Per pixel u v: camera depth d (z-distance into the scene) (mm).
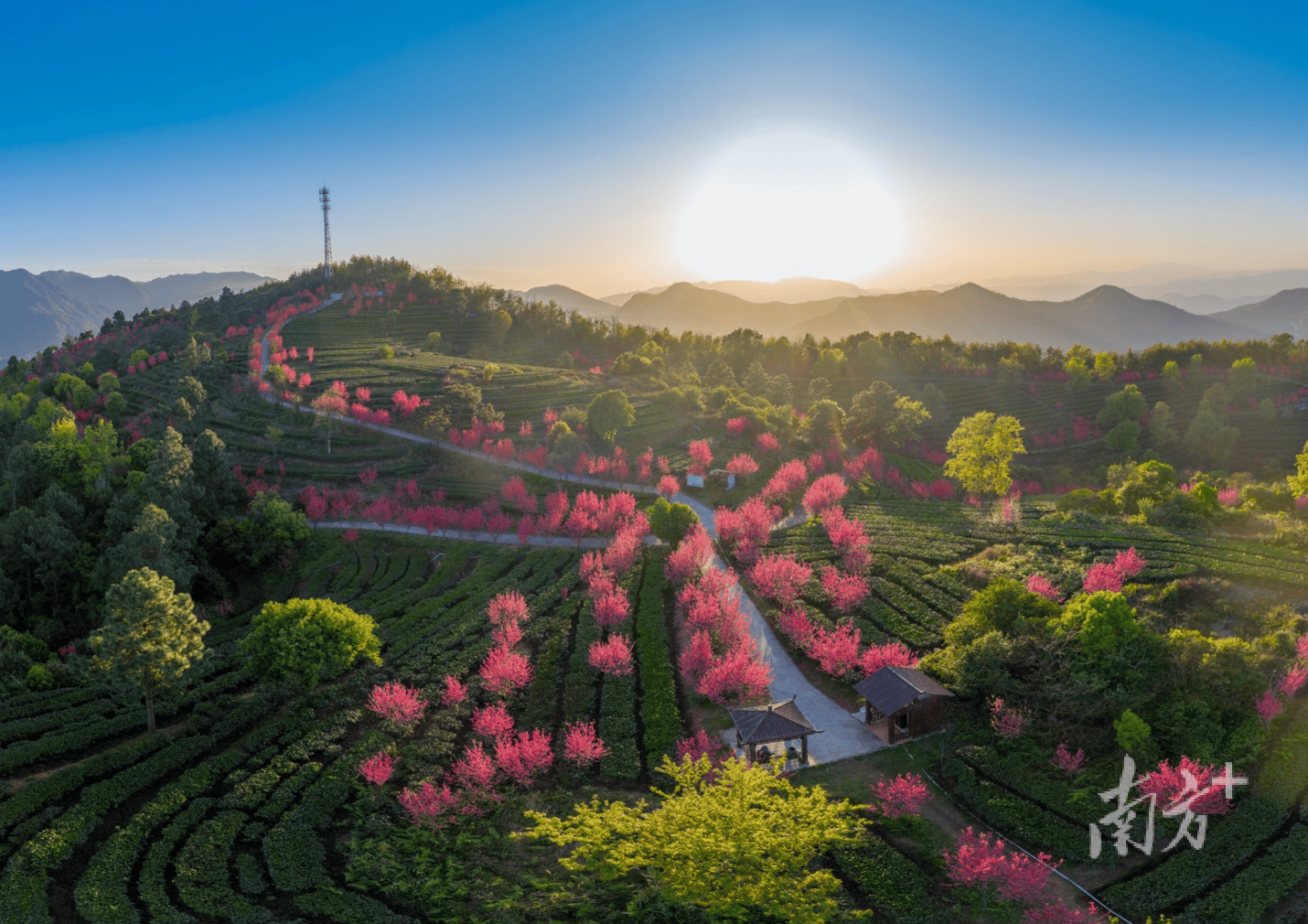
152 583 56281
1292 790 42812
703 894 34906
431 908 39031
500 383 179125
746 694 56812
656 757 51781
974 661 53875
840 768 49719
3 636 77750
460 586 87875
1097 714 49250
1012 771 46531
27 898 40219
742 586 81438
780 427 157750
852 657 59156
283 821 46688
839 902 37719
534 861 42719
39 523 93188
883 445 166500
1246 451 173500
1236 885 36969
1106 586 63719
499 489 125500
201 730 58156
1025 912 36312
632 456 140375
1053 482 157500
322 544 109938
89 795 49375
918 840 42281
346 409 149625
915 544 86688
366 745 54188
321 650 61062
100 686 65125
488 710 54219
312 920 38188
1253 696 47812
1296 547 74625
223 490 115000
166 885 41688
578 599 79750
